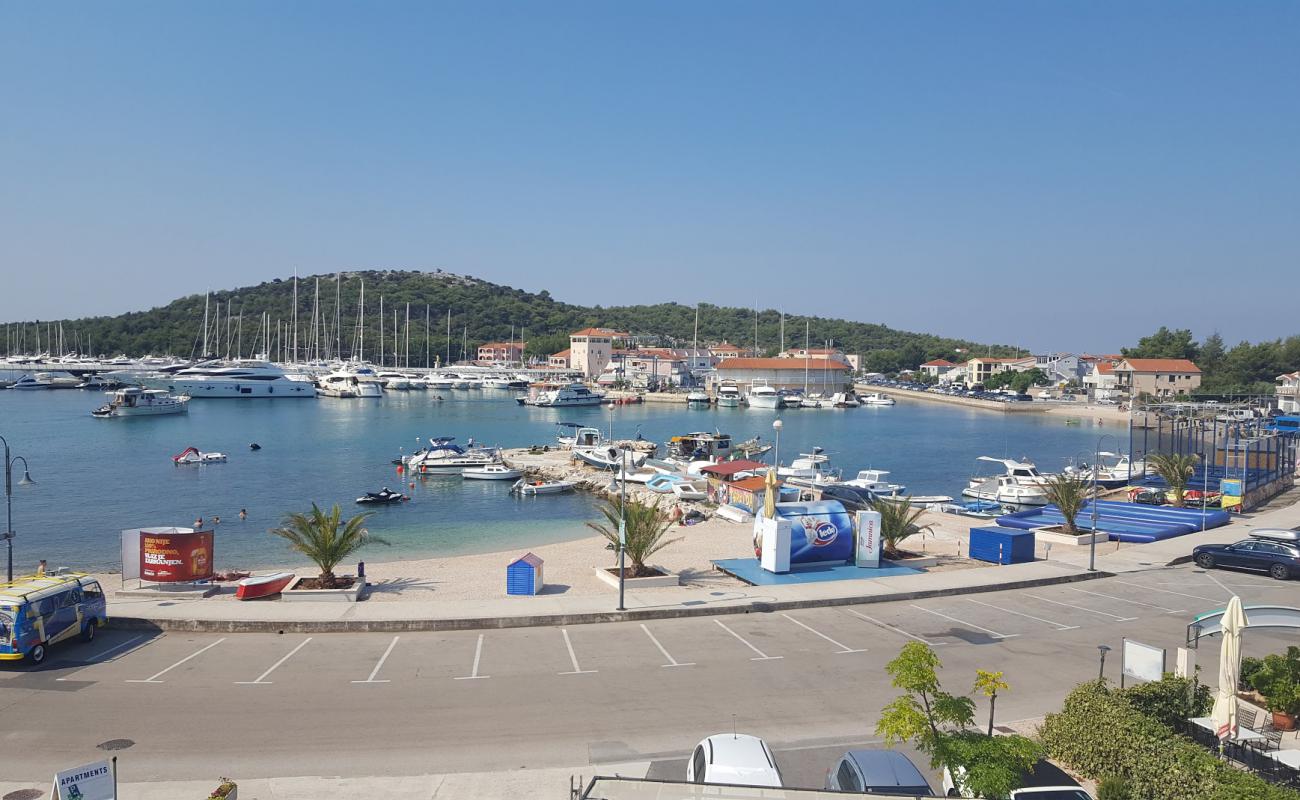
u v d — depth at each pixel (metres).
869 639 25.62
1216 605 30.06
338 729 18.44
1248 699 19.64
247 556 45.50
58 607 23.44
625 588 31.80
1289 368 171.50
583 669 22.59
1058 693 20.92
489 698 20.36
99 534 51.84
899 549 39.91
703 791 11.45
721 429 137.62
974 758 12.81
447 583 34.28
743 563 36.69
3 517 57.09
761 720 19.09
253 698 20.23
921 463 97.88
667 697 20.52
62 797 12.25
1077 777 15.86
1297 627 19.06
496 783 15.91
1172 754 14.38
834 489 57.41
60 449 94.06
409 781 15.98
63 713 19.20
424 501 67.12
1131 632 26.52
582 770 16.50
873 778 13.45
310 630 26.11
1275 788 13.10
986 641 25.47
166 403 139.75
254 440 106.19
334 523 31.11
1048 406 182.88
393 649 24.34
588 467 82.94
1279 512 51.06
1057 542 41.69
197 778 16.05
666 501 62.88
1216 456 66.25
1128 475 66.75
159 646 24.45
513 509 63.72
